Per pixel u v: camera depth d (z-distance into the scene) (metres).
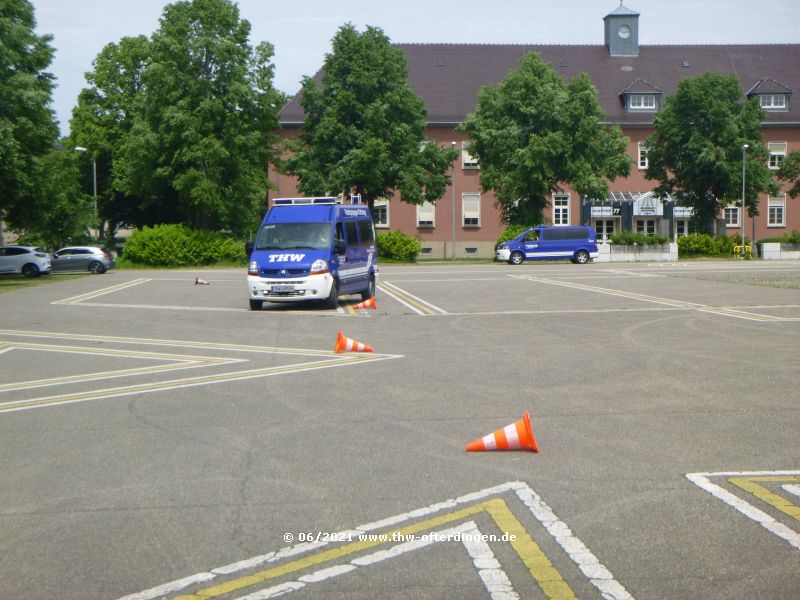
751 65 76.62
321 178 55.72
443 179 58.62
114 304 25.00
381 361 12.82
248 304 24.39
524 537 5.18
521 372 11.65
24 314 21.94
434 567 4.74
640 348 14.01
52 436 8.12
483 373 11.59
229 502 5.97
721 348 13.95
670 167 63.50
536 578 4.57
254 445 7.63
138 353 14.13
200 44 53.09
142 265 54.59
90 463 7.10
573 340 15.15
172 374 11.84
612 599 4.31
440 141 71.50
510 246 54.53
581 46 77.81
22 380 11.59
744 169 60.00
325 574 4.67
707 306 21.77
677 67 76.38
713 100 60.84
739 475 6.50
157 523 5.55
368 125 56.28
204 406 9.47
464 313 20.67
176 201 66.19
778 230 73.44
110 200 68.38
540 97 57.09
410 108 57.28
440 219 71.62
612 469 6.70
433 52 76.44
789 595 4.34
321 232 22.61
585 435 7.88
